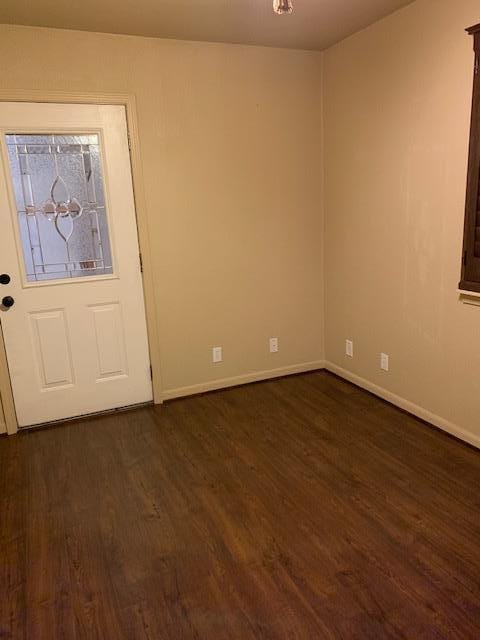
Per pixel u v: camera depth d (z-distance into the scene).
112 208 3.11
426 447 2.70
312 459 2.63
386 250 3.11
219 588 1.77
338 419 3.09
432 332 2.83
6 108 2.77
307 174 3.62
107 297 3.20
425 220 2.77
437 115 2.59
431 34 2.55
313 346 3.96
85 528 2.15
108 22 2.72
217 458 2.68
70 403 3.23
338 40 3.22
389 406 3.25
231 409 3.32
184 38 3.04
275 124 3.44
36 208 2.94
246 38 3.11
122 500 2.34
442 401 2.83
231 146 3.34
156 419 3.21
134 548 2.01
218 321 3.56
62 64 2.83
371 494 2.29
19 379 3.07
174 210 3.26
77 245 3.08
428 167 2.69
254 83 3.32
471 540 1.96
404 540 1.98
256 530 2.08
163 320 3.38
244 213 3.47
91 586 1.81
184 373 3.53
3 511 2.29
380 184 3.08
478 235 2.42
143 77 3.02
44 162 2.92
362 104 3.13
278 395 3.53
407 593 1.71
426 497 2.25
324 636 1.55
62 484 2.50
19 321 3.01
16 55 2.73
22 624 1.66
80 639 1.59
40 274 3.02
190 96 3.16
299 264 3.75
